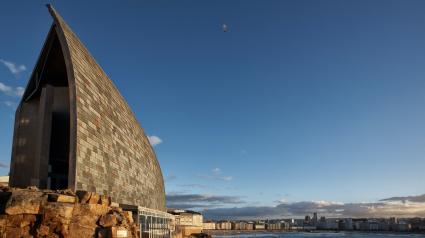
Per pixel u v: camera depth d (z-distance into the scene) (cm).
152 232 2689
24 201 1616
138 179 4769
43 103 2950
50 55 3142
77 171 2462
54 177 3509
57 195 1780
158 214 4359
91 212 1920
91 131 2875
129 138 4456
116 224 1972
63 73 3494
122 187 3769
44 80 3566
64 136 3531
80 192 1942
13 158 3234
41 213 1673
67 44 2734
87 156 2709
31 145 3303
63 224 1697
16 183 3175
